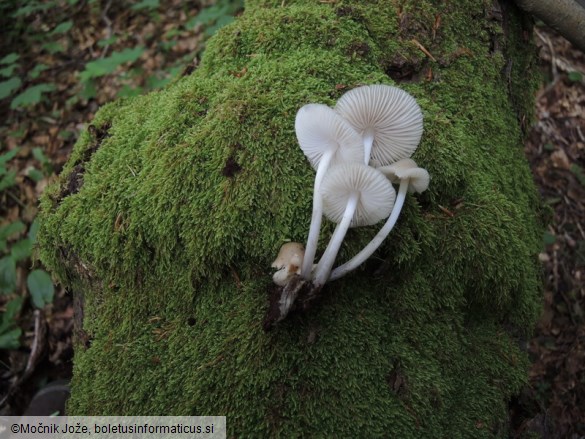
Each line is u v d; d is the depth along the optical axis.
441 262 0.33
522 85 0.42
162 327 0.34
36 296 0.48
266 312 0.32
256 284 0.32
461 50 0.38
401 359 0.32
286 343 0.31
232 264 0.33
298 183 0.32
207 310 0.33
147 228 0.33
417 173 0.30
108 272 0.35
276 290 0.31
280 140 0.33
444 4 0.39
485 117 0.38
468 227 0.33
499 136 0.38
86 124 0.40
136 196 0.34
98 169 0.36
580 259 0.59
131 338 0.34
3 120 0.72
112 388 0.34
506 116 0.40
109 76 0.78
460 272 0.33
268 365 0.31
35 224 0.52
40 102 0.74
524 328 0.36
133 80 0.77
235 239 0.32
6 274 0.50
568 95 0.72
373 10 0.38
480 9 0.39
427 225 0.33
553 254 0.59
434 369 0.32
